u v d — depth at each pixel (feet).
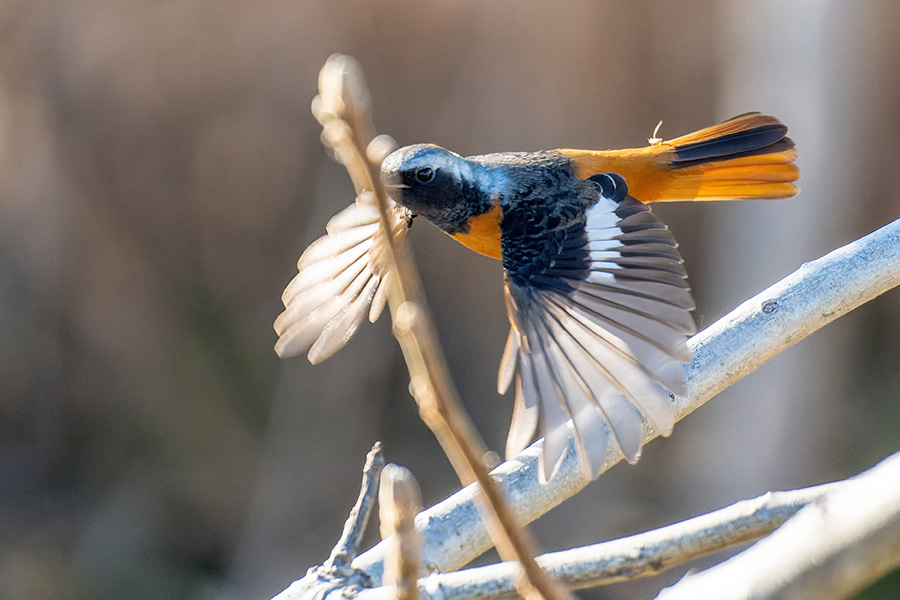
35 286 54.03
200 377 54.24
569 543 50.93
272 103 54.60
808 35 47.37
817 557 6.41
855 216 51.88
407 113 54.29
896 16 51.06
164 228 55.16
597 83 54.03
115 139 54.29
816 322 14.60
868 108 51.06
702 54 53.26
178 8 53.47
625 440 12.36
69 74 53.36
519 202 16.93
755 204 49.11
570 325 14.01
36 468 53.11
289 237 55.11
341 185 54.19
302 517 51.44
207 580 50.78
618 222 15.57
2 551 50.29
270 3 53.52
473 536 13.19
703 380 14.42
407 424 52.90
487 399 53.83
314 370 53.16
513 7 53.26
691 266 55.72
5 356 53.62
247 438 53.31
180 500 52.39
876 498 6.33
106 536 51.24
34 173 53.42
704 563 45.16
